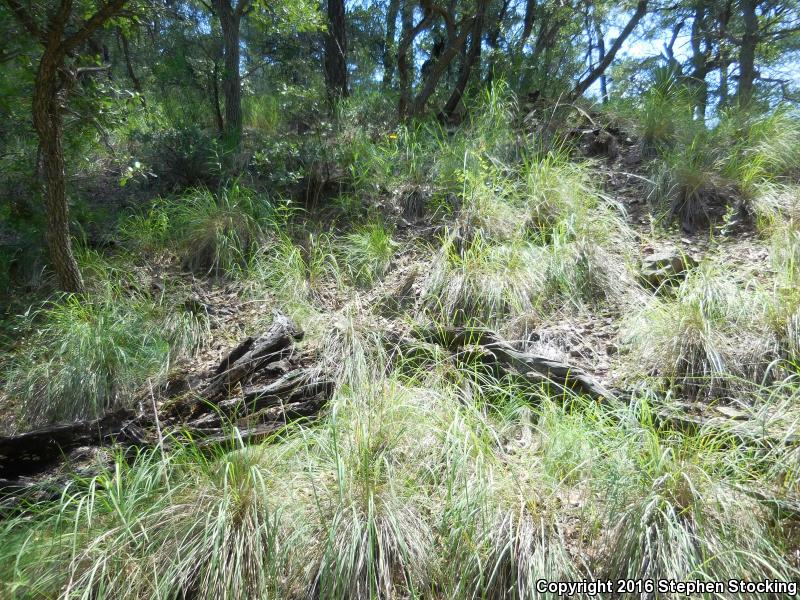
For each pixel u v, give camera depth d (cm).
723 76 1202
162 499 294
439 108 991
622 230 574
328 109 882
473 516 289
